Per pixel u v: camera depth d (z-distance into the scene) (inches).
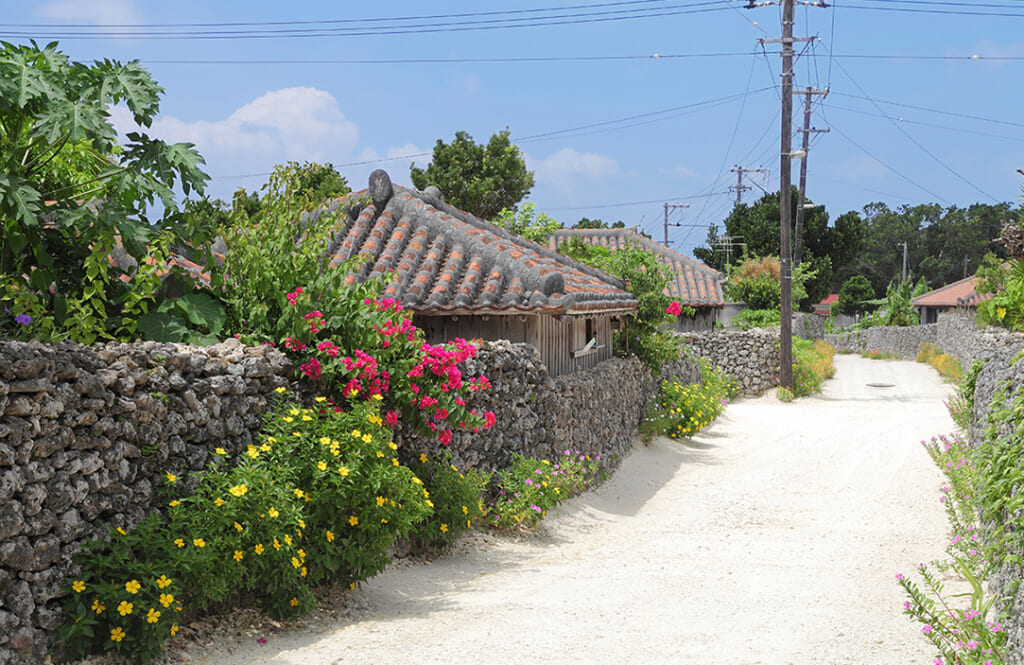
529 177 1445.6
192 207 272.8
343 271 299.4
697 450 633.0
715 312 1336.1
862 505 433.1
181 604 203.6
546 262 550.3
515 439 402.6
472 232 513.3
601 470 497.7
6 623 171.0
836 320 2694.4
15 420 174.9
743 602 262.1
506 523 366.6
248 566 219.3
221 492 215.5
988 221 3218.5
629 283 661.3
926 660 203.5
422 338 318.3
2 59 235.1
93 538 192.4
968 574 214.2
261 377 254.5
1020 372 280.8
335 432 255.4
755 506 439.2
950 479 402.9
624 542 371.2
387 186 546.3
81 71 245.3
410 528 269.1
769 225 1932.8
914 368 1286.9
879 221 3405.5
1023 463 216.7
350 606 252.7
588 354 557.9
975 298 1397.6
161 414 214.1
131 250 249.6
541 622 237.9
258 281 289.6
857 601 262.1
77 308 247.0
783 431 713.0
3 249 246.1
